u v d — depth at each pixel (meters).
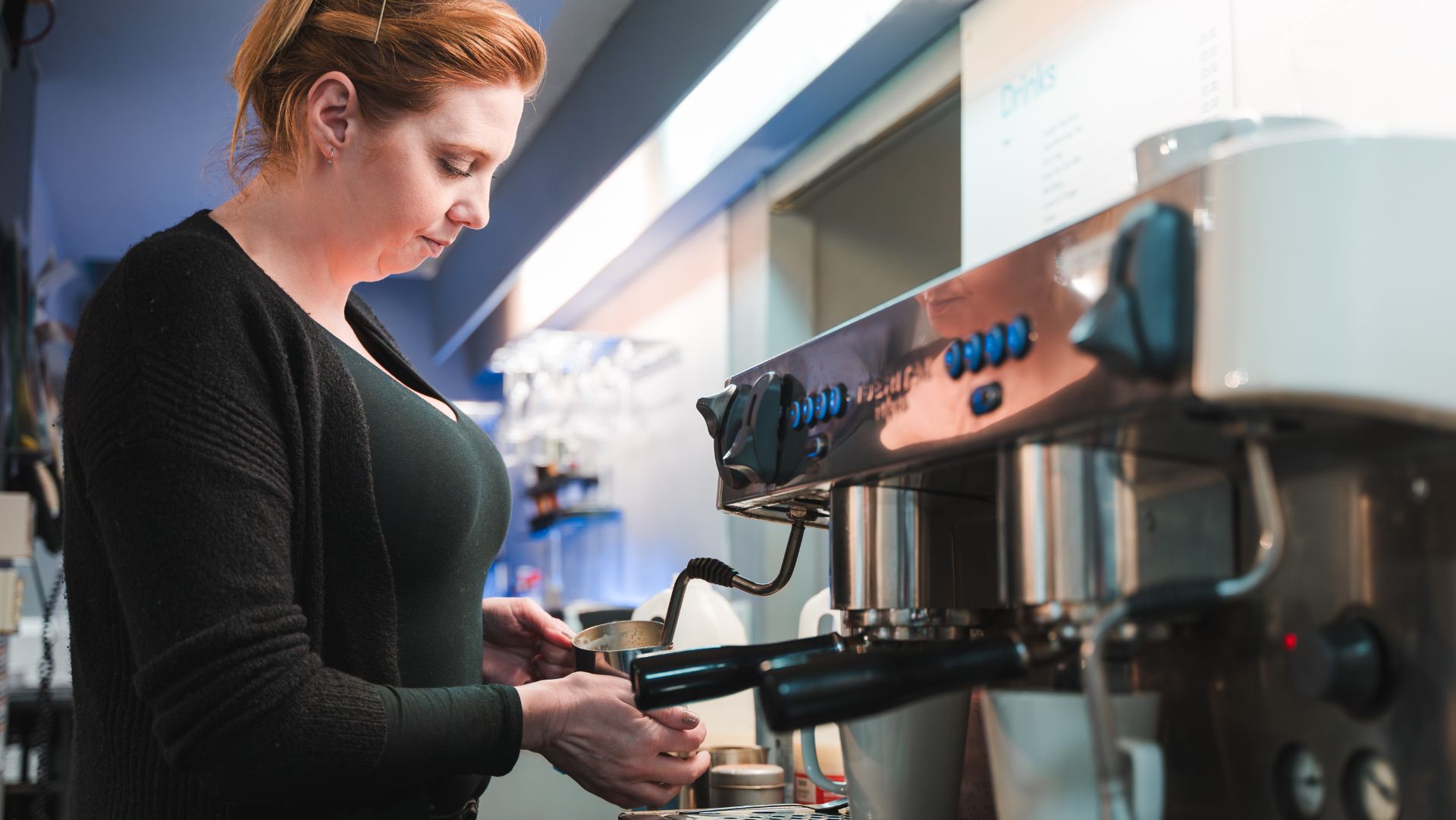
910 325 0.61
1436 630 0.49
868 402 0.64
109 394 0.76
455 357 5.95
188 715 0.72
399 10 0.95
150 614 0.73
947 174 2.28
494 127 0.98
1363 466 0.53
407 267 1.05
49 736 2.82
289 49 0.96
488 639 1.20
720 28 2.06
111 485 0.75
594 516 3.90
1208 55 1.30
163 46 3.18
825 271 2.64
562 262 3.59
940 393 0.58
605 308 4.09
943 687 0.53
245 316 0.81
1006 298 0.54
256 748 0.74
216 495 0.75
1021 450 0.54
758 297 2.68
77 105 3.59
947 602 0.71
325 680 0.78
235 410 0.78
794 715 0.52
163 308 0.78
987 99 1.73
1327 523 0.54
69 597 0.85
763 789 1.14
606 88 2.77
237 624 0.73
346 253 1.00
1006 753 0.59
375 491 0.91
